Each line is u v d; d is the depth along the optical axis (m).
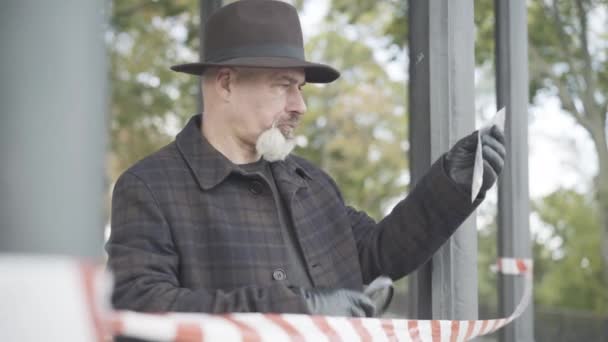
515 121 4.90
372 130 18.09
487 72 12.47
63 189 1.38
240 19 3.06
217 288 2.86
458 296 3.50
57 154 1.38
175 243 2.84
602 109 12.26
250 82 3.04
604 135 12.27
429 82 3.54
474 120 3.61
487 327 3.26
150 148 13.59
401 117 18.12
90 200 1.41
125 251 2.76
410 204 3.21
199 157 2.99
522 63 4.94
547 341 13.09
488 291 14.96
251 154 3.13
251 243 2.94
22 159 1.36
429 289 3.53
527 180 4.92
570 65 12.12
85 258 1.41
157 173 2.92
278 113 3.05
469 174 3.10
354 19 16.25
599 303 14.53
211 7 4.57
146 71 13.38
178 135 3.08
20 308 1.37
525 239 4.88
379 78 17.62
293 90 3.10
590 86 12.09
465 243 3.52
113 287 2.70
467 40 3.60
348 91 17.67
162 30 13.31
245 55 3.02
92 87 1.42
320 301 2.64
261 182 3.03
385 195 18.39
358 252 3.31
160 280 2.70
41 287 1.37
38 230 1.37
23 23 1.37
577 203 14.44
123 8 13.04
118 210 2.86
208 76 3.11
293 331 2.45
